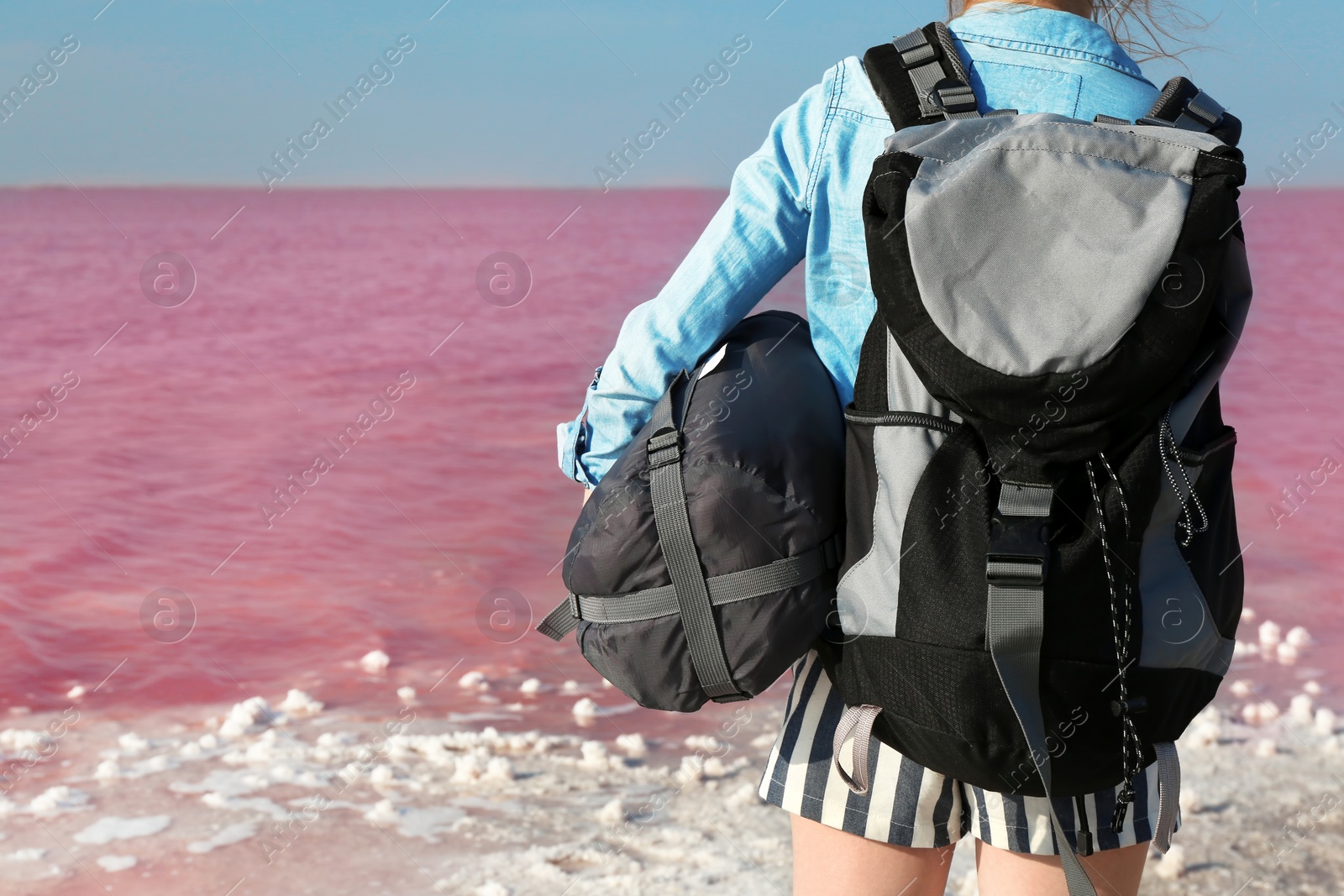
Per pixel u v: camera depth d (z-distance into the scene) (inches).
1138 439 51.4
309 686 184.9
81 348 678.5
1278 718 161.3
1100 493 51.4
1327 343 641.0
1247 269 52.3
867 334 57.4
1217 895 117.4
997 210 51.4
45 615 228.2
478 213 2753.4
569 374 583.2
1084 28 60.2
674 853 124.6
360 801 138.6
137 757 153.6
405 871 121.3
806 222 61.9
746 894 116.0
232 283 1095.0
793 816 66.0
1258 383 505.0
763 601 59.1
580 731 162.6
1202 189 50.7
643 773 146.4
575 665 194.4
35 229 1892.2
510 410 478.3
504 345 697.0
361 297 984.9
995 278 50.8
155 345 693.9
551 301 957.2
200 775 147.3
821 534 59.4
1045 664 52.3
